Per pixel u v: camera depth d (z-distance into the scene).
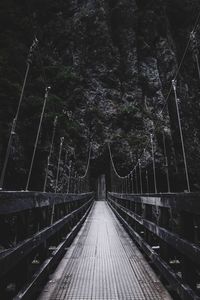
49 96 38.09
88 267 4.59
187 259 2.51
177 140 48.12
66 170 29.23
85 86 48.72
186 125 50.03
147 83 53.59
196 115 53.38
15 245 2.39
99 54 51.91
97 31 53.03
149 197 4.32
